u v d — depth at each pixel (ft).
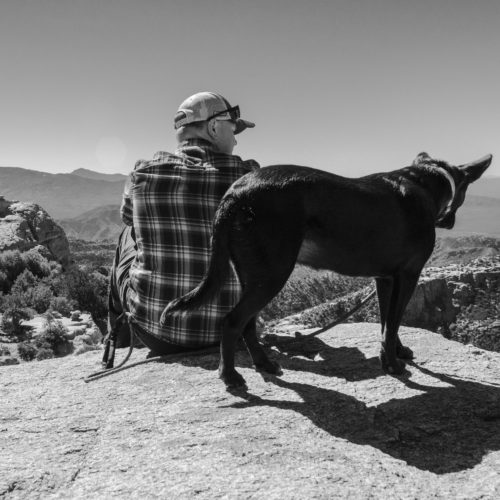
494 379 14.52
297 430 11.38
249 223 12.19
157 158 16.05
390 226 12.71
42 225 181.27
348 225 12.43
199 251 15.56
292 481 9.16
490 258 376.89
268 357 15.24
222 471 9.47
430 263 406.00
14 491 9.12
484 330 309.22
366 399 13.12
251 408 12.40
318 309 159.12
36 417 12.26
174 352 16.19
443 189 14.01
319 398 12.98
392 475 9.73
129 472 9.61
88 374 15.21
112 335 16.25
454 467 10.50
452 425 12.09
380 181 13.26
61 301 118.01
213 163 15.76
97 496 8.82
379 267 13.26
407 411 12.54
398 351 15.81
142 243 15.81
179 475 9.37
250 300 12.70
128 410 12.48
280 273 12.37
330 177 12.54
